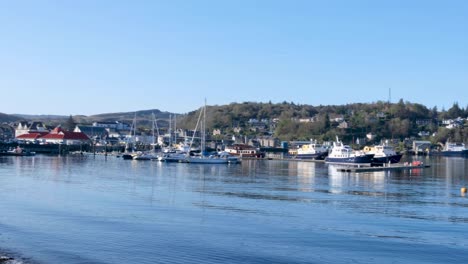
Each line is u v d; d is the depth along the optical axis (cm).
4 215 5291
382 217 5600
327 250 4044
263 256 3844
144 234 4481
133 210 5772
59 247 4025
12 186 8131
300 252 3969
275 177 11438
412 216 5712
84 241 4216
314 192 8106
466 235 4662
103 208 5888
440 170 15012
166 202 6525
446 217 5672
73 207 5922
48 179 9612
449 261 3822
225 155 19575
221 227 4831
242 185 9169
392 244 4266
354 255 3922
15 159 17125
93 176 10644
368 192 8256
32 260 3681
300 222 5166
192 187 8638
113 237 4356
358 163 17525
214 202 6612
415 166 16050
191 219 5241
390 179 11238
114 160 18225
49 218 5169
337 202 6831
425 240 4434
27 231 4550
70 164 14925
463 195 7969
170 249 4000
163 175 11412
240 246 4109
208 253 3903
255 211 5862
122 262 3669
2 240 4212
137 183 9212
